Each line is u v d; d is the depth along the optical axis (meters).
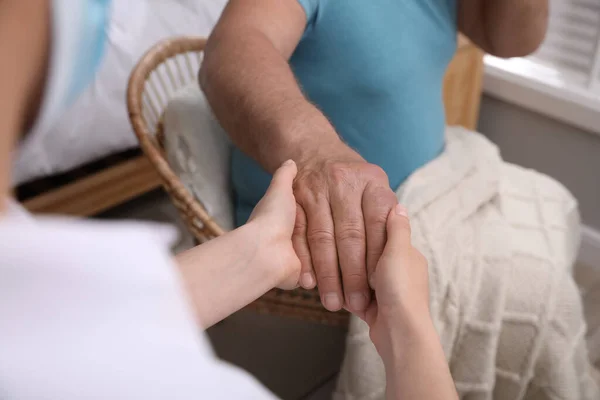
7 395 0.35
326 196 0.82
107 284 0.36
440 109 1.14
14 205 0.44
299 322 1.57
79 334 0.36
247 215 1.12
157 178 1.90
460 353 1.04
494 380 1.07
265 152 0.88
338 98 1.05
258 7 0.96
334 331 1.55
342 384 1.06
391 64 1.03
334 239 0.80
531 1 1.10
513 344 1.04
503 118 1.89
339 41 1.01
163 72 1.56
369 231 0.80
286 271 0.77
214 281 0.73
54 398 0.36
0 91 0.34
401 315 0.71
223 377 0.42
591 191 1.76
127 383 0.37
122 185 1.81
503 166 1.22
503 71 1.80
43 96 0.37
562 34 1.72
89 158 1.64
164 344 0.38
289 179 0.81
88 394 0.36
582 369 1.09
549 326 1.03
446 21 1.10
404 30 1.04
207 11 1.69
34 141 0.40
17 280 0.35
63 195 1.68
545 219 1.11
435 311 0.99
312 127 0.88
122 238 0.37
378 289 0.74
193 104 1.14
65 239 0.35
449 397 0.66
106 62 1.52
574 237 1.21
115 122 1.61
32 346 0.35
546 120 1.78
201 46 1.27
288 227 0.79
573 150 1.75
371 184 0.82
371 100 1.05
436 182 1.06
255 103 0.89
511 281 1.03
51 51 0.36
